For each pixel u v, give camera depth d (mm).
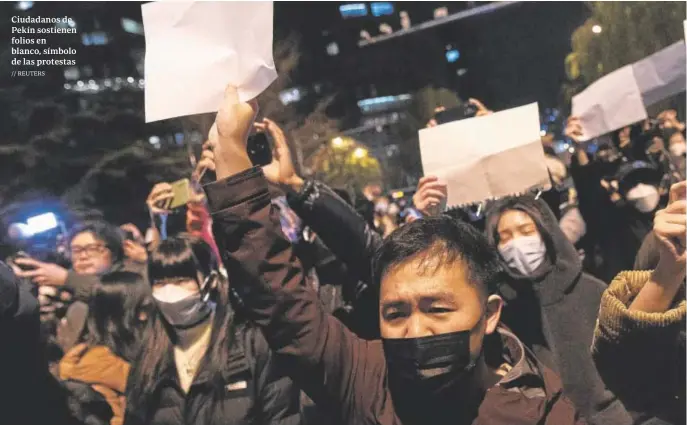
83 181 8578
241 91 1549
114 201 9070
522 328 2736
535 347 2705
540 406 1481
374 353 1616
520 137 2834
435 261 1478
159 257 2609
